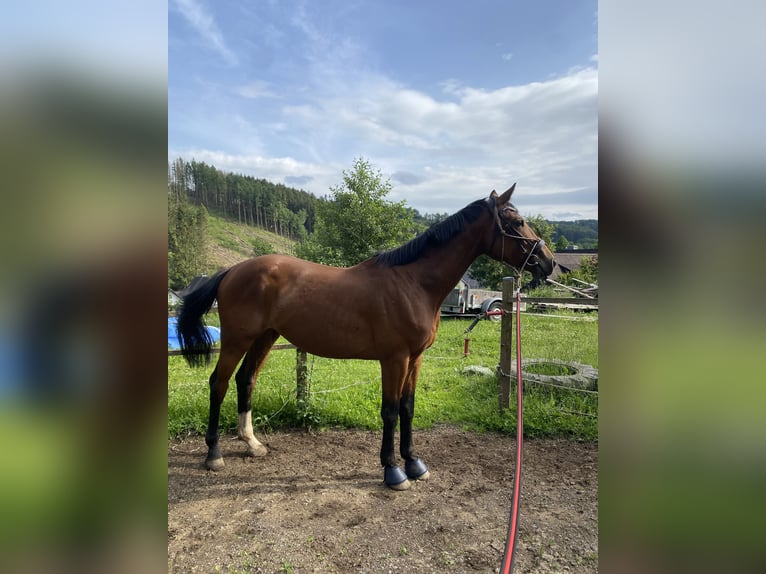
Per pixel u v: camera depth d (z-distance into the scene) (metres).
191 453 3.56
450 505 2.77
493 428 4.08
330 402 4.53
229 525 2.52
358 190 18.00
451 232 3.09
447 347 8.47
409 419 3.21
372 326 3.00
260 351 3.62
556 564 2.21
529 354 6.55
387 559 2.23
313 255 14.73
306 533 2.45
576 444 3.77
